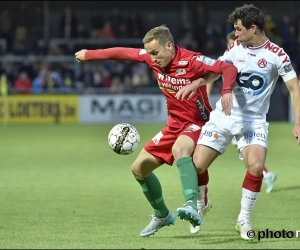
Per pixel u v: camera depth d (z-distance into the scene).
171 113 20.20
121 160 43.62
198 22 90.75
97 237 19.92
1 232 20.89
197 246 18.05
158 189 20.11
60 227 21.86
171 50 19.22
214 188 31.27
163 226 20.61
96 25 90.69
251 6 18.95
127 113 78.75
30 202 27.36
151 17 92.31
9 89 79.94
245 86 19.33
